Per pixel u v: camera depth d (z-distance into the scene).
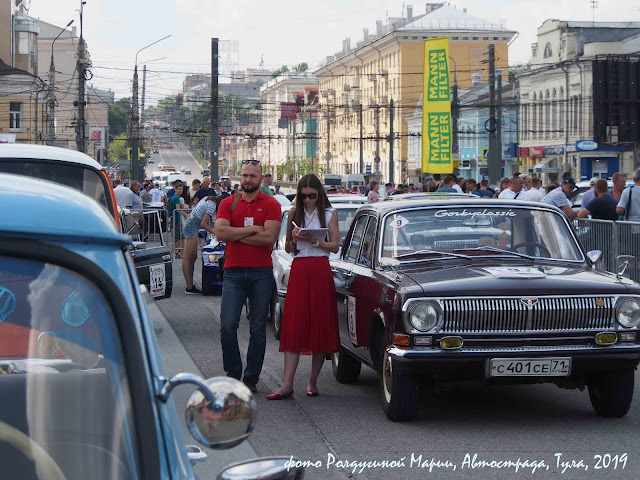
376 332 8.00
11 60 69.06
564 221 8.66
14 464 2.13
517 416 8.02
